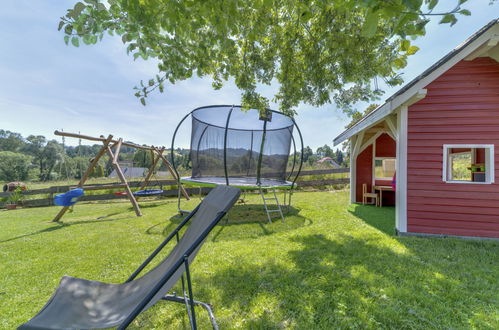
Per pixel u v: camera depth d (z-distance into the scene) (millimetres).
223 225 4469
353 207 6270
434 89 3719
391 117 4262
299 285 2188
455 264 2578
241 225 4457
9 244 3543
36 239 3793
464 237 3578
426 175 3746
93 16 1924
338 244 3266
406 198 3816
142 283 1564
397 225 3889
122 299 1447
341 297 1992
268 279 2312
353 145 7148
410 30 1384
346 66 3133
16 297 2105
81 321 1213
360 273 2387
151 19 1992
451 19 1166
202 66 2912
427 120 3750
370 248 3092
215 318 1767
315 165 15711
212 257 2883
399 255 2840
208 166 5891
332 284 2186
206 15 1986
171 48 2541
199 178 5957
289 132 5957
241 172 5902
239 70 3727
